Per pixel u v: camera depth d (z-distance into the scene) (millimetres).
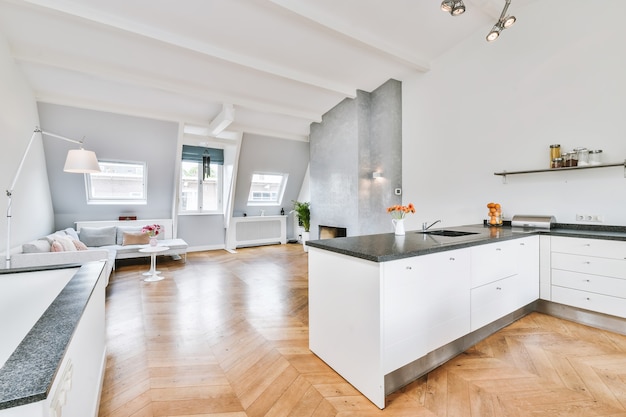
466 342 2361
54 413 809
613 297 2613
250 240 7684
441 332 2086
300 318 3055
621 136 2891
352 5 3391
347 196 5660
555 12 3293
